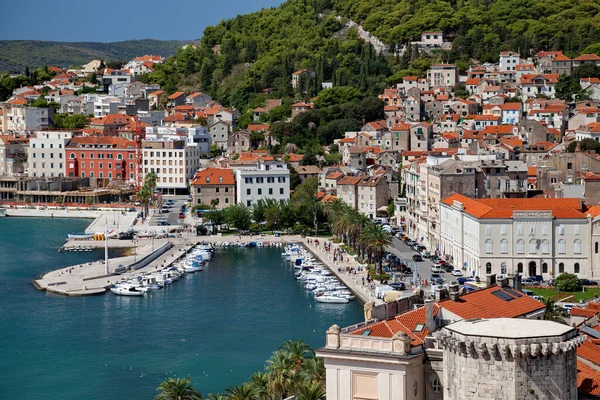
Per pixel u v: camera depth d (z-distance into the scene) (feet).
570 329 331.16
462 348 323.37
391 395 390.42
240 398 576.20
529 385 317.63
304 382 540.93
